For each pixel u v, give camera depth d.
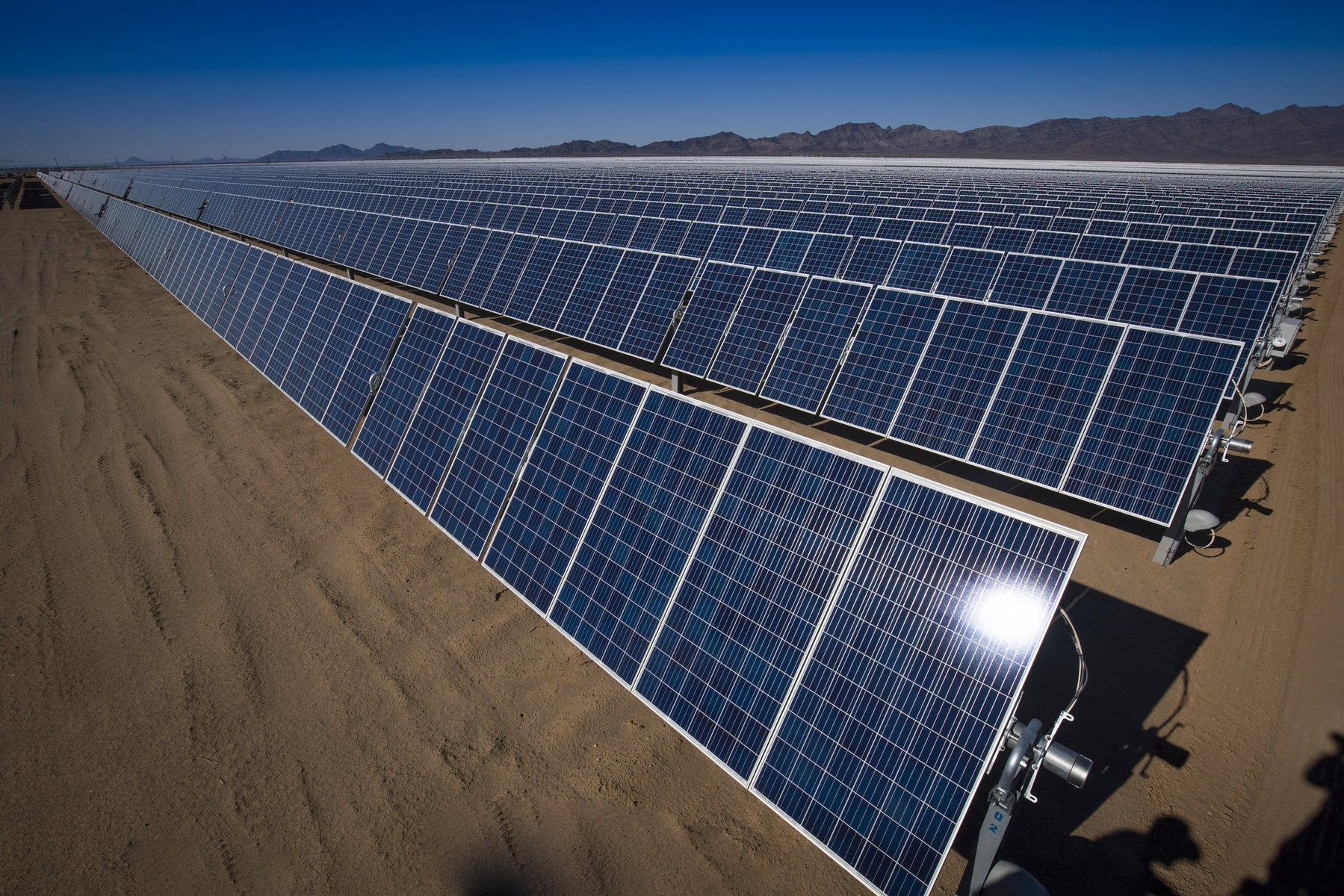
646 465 9.97
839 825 6.82
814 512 8.14
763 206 41.72
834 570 7.75
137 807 8.37
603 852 7.87
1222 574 12.40
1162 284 19.66
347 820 8.22
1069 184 64.19
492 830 8.11
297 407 20.75
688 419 9.81
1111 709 9.61
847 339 17.89
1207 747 8.98
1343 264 36.66
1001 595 6.65
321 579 12.70
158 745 9.21
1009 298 22.05
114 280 39.12
